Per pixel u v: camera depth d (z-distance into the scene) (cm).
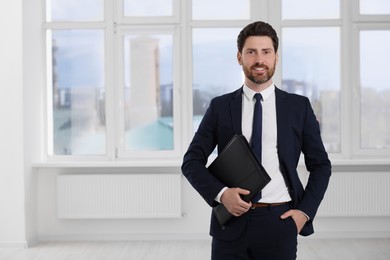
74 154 596
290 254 193
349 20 577
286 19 580
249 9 583
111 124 588
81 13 589
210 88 589
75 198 563
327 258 487
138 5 586
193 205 575
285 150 200
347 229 573
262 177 186
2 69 542
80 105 595
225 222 194
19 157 542
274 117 203
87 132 596
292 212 194
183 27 580
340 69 584
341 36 581
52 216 577
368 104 588
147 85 589
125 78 590
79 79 594
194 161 204
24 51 545
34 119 569
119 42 584
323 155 205
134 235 577
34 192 568
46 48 590
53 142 598
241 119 204
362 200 555
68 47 592
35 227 569
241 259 197
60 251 525
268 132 201
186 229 575
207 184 193
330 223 571
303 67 585
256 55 193
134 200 561
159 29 581
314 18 581
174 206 560
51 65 595
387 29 579
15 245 541
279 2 578
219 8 583
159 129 591
